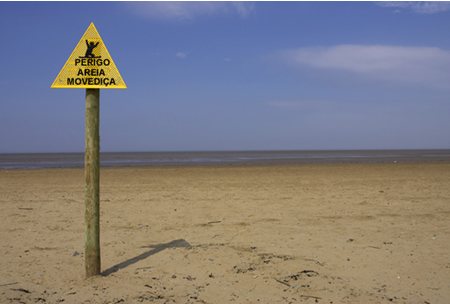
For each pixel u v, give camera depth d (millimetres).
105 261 5008
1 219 7688
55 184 14758
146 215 8305
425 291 4074
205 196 11320
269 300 3830
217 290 4059
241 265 4840
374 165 29250
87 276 4383
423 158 52906
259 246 5754
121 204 9797
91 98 4242
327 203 9922
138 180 16766
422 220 7723
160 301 3768
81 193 11898
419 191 12352
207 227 7117
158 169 24609
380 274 4559
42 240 6031
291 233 6613
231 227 7109
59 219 7719
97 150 4336
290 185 14461
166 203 9969
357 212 8617
